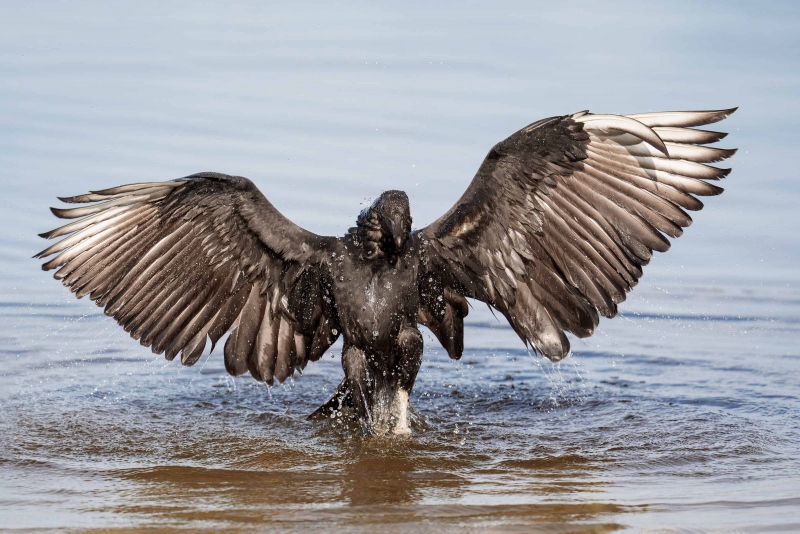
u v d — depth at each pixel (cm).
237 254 1213
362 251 1189
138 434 1178
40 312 1678
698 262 1973
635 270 1189
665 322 1719
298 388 1439
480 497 931
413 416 1274
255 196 1186
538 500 920
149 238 1190
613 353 1573
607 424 1219
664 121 1161
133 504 905
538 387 1412
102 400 1327
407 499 926
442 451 1117
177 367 1510
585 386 1410
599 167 1172
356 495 940
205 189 1165
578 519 862
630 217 1178
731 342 1605
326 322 1277
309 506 903
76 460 1066
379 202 1154
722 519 863
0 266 1822
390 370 1221
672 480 994
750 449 1100
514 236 1194
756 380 1412
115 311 1205
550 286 1219
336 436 1189
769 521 856
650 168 1165
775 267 1931
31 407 1273
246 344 1265
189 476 1008
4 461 1052
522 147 1138
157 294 1216
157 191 1147
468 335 1719
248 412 1299
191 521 855
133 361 1518
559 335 1230
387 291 1183
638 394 1357
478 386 1428
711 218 2139
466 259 1211
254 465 1055
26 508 891
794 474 1011
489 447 1132
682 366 1493
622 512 884
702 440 1136
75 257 1174
